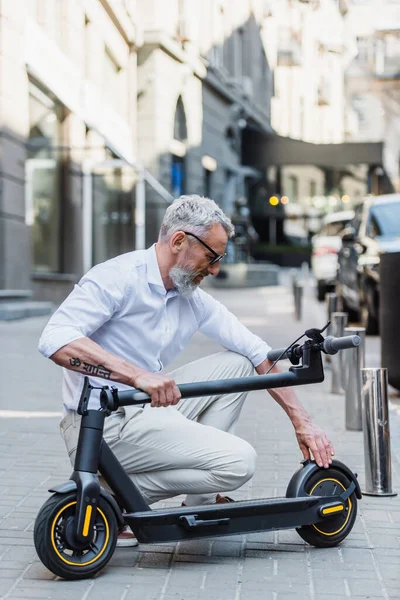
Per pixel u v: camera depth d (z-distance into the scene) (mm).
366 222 16266
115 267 4203
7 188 18656
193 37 35781
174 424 4234
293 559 4219
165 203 32406
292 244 56531
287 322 18812
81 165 23938
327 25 52375
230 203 43531
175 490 4301
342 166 48969
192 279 4180
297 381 4086
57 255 23266
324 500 4320
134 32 30562
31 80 20281
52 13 22031
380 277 9188
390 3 46000
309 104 56188
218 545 4422
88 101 24250
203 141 38781
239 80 45188
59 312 4109
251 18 47469
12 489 5465
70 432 4227
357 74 54500
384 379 5508
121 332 4242
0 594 3713
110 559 4129
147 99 32406
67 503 3840
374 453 5492
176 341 4410
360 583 3900
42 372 11039
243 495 5379
